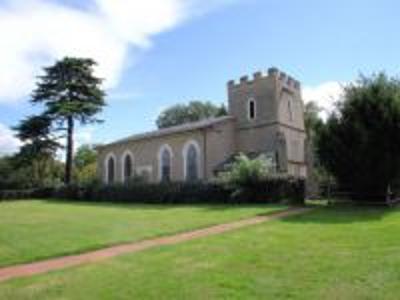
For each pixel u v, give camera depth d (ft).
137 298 20.86
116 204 101.09
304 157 123.24
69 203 111.86
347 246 32.76
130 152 137.59
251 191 82.64
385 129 70.69
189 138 115.96
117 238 40.42
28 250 34.86
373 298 19.99
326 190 89.40
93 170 199.41
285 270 25.55
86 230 47.06
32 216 67.10
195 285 22.76
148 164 129.08
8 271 28.37
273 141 112.27
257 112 117.60
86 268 28.17
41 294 22.24
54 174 195.52
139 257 31.30
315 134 81.30
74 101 147.33
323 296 20.39
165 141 123.95
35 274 27.22
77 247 35.96
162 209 77.36
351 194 80.59
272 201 80.64
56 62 147.02
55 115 145.69
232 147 120.06
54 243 38.11
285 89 119.34
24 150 146.20
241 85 123.03
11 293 22.58
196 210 70.54
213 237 40.11
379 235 37.60
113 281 24.26
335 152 75.46
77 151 242.17
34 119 144.66
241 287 22.16
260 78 118.42
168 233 43.83
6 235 43.70
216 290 21.76
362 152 71.97
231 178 84.12
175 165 119.65
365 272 24.52
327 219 52.95
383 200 77.05
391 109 70.64
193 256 30.81
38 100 147.84
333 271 24.97
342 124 75.41
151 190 102.53
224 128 117.60
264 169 82.84
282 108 116.26
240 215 58.85
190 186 93.40
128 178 126.62
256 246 34.09
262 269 25.95
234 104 123.85
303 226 46.26
